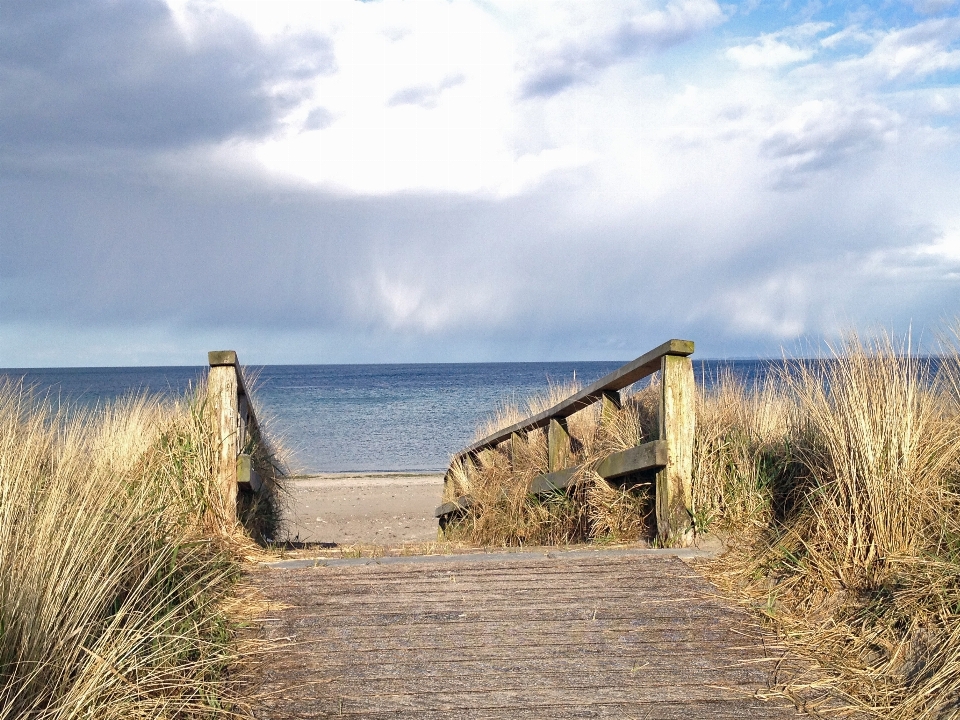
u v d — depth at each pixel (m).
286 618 3.94
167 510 4.62
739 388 6.78
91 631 3.11
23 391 5.42
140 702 2.89
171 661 3.22
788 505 5.14
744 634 3.74
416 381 71.06
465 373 94.06
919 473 4.14
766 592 4.17
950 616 3.34
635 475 5.99
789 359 5.66
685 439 5.34
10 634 2.81
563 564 4.74
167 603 3.54
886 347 4.66
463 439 28.86
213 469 5.39
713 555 4.82
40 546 3.08
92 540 3.43
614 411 6.61
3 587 2.90
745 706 3.11
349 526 13.16
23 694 2.72
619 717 3.02
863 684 3.26
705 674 3.36
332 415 37.94
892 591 3.67
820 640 3.62
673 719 3.01
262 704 3.12
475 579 4.50
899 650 3.35
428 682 3.29
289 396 50.38
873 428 4.29
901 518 3.98
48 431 5.16
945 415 4.72
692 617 3.93
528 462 8.12
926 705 3.03
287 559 5.05
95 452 5.17
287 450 7.30
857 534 4.04
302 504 15.16
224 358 5.50
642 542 5.62
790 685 3.25
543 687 3.25
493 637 3.71
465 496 8.73
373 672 3.38
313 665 3.45
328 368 135.00
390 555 5.30
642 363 5.72
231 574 4.45
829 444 4.51
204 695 3.07
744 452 5.55
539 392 11.92
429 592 4.29
